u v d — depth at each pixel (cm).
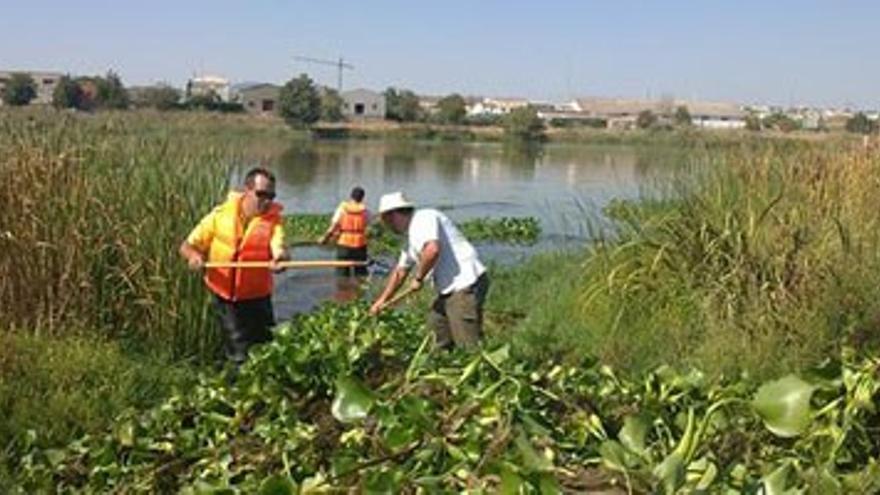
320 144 9538
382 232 2459
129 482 518
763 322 871
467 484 358
